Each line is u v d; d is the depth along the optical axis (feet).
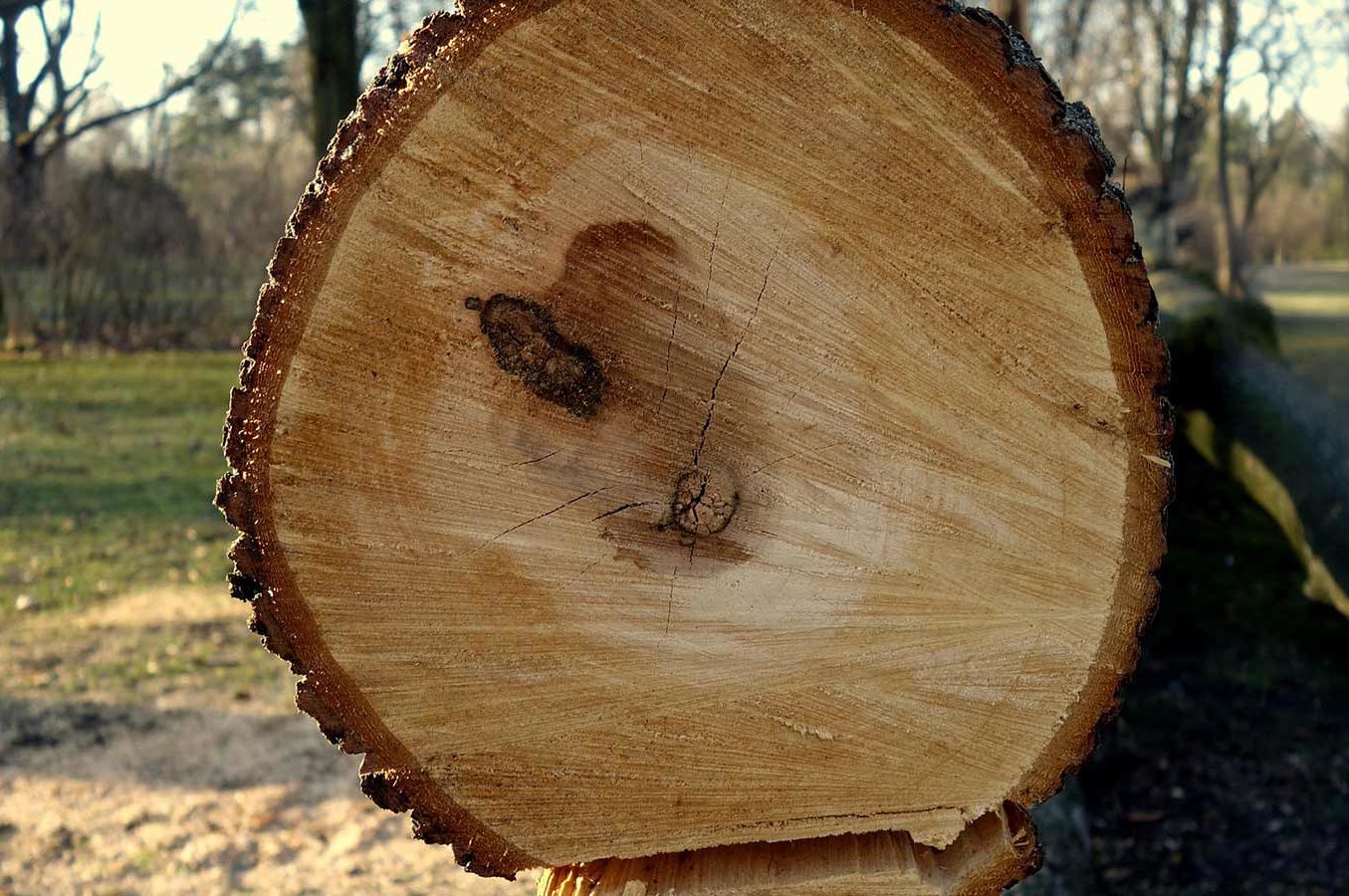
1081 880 9.05
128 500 21.21
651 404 3.50
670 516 3.55
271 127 77.66
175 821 10.41
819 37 3.31
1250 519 17.51
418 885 9.39
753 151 3.37
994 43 3.31
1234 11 33.14
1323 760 12.02
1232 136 48.21
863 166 3.38
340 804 10.82
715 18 3.30
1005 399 3.50
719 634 3.62
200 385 33.58
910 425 3.51
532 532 3.54
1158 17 36.65
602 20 3.30
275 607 3.56
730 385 3.49
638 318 3.45
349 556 3.53
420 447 3.48
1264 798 11.47
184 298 42.32
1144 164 34.45
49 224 39.24
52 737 11.96
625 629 3.61
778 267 3.43
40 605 15.66
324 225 3.36
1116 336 3.45
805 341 3.47
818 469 3.54
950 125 3.35
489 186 3.36
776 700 3.68
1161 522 3.54
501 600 3.58
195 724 12.37
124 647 14.37
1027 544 3.57
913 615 3.62
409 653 3.61
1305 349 21.59
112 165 44.37
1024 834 3.83
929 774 3.76
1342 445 12.25
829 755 3.74
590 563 3.57
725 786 3.76
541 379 3.46
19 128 47.98
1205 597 15.55
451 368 3.44
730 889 3.86
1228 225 31.45
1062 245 3.41
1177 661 14.21
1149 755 12.33
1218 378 13.92
